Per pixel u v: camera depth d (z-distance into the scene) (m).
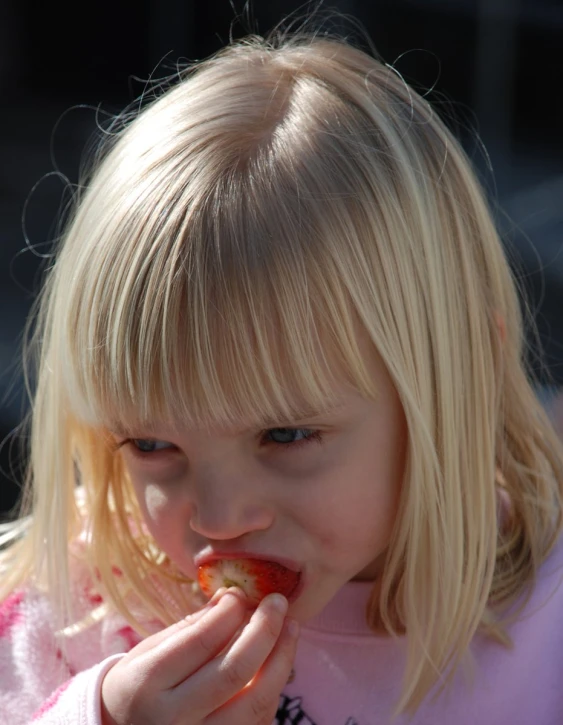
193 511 2.22
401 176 2.35
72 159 11.61
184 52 12.12
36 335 2.91
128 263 2.20
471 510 2.47
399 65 11.07
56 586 2.72
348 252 2.21
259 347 2.12
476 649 2.56
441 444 2.39
